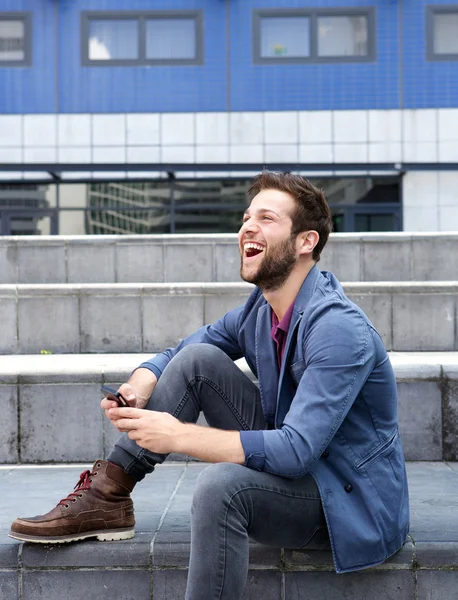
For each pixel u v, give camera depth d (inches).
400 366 121.0
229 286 183.6
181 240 229.1
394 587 72.8
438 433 120.8
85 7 520.4
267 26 520.4
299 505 66.5
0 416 123.0
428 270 223.5
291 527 67.2
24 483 106.2
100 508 74.9
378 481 68.9
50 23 521.7
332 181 522.3
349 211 522.0
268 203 70.4
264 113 518.0
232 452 64.4
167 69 519.5
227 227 526.6
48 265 231.0
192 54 521.7
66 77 521.0
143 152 519.8
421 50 516.1
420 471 112.6
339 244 223.8
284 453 63.8
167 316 184.2
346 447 68.7
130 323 184.5
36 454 123.3
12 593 74.8
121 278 230.1
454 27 517.0
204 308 184.2
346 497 67.9
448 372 120.5
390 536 69.0
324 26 519.5
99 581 74.6
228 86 519.8
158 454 75.6
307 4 518.6
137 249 229.8
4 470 117.3
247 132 518.0
